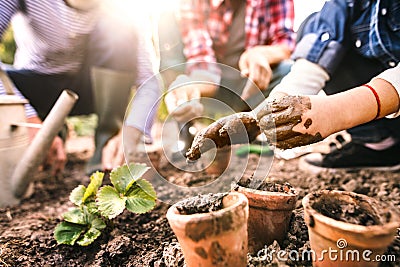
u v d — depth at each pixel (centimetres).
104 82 172
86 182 158
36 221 112
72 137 312
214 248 59
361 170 146
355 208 64
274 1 188
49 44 169
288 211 74
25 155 123
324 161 149
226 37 199
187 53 194
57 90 186
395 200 107
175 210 64
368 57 127
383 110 76
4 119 120
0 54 399
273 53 166
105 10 175
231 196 66
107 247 86
